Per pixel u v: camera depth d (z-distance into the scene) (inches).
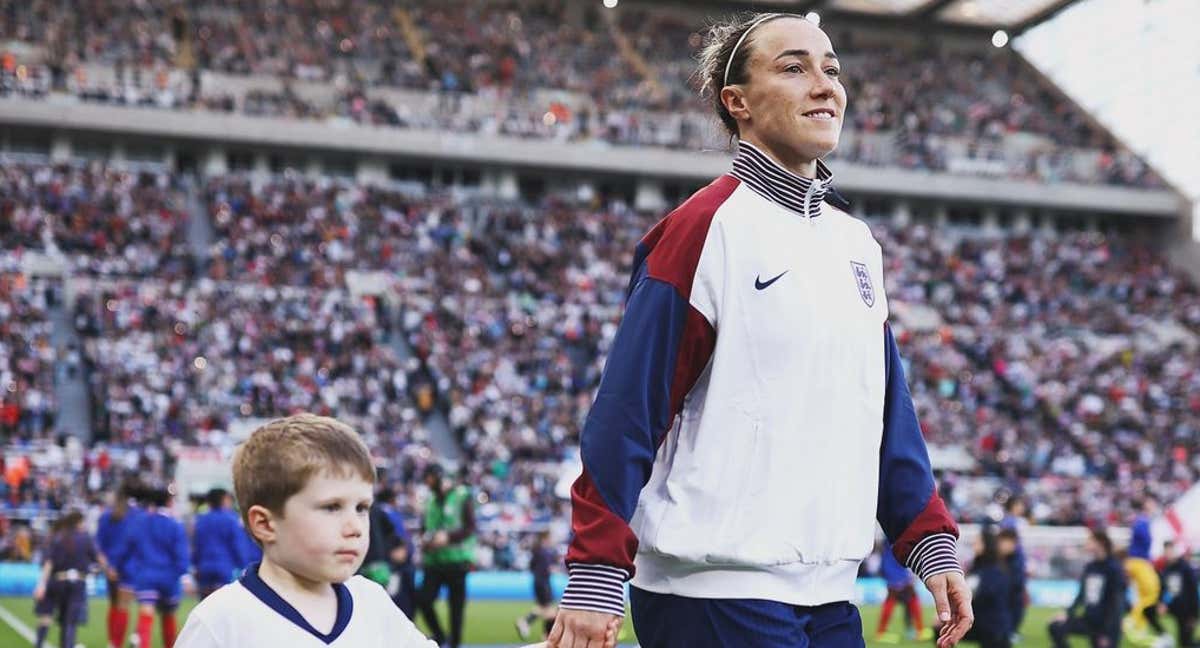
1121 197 2509.8
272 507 140.2
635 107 2461.9
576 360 1925.4
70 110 2090.3
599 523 151.0
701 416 158.9
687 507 156.9
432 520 627.5
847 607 163.5
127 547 602.9
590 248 2206.0
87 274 1839.3
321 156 2252.7
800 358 158.7
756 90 168.1
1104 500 1653.5
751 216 162.2
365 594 148.6
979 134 2623.0
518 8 2684.5
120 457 1371.8
